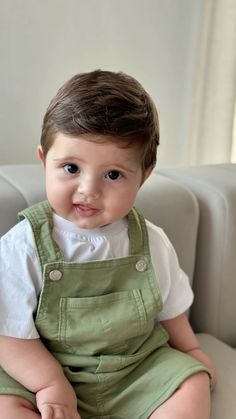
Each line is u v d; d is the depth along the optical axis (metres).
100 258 0.84
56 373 0.77
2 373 0.78
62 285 0.80
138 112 0.76
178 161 1.56
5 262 0.79
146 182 1.03
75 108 0.74
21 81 1.27
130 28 1.38
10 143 1.30
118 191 0.77
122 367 0.82
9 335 0.77
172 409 0.77
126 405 0.81
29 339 0.78
